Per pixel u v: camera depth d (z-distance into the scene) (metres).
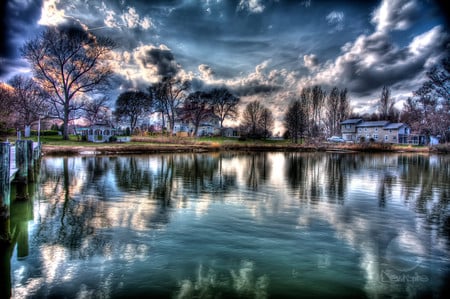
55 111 51.47
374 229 8.00
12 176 10.21
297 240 7.04
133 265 5.61
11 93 53.62
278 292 4.73
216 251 6.30
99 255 6.05
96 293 4.65
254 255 6.13
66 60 49.03
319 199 11.84
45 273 5.29
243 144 56.06
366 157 39.78
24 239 6.95
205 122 101.50
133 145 43.53
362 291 4.80
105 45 51.19
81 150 34.41
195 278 5.14
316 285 4.96
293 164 27.95
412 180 17.56
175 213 9.36
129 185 14.50
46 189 13.22
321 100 101.25
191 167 23.31
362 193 13.26
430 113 68.88
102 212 9.37
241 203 10.91
